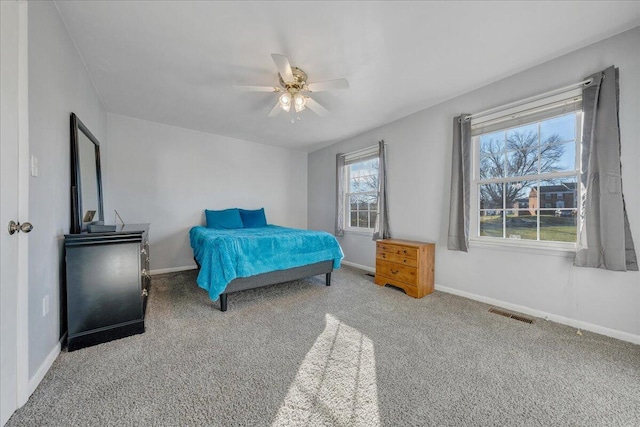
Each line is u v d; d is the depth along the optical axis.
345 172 4.55
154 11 1.65
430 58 2.17
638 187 1.80
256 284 2.58
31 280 1.29
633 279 1.83
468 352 1.70
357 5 1.61
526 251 2.35
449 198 2.95
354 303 2.60
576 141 2.11
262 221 4.37
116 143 3.43
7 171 1.12
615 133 1.84
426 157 3.18
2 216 1.09
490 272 2.60
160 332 1.94
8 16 1.13
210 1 1.57
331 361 1.59
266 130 4.06
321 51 2.07
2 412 1.07
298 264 2.84
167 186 3.83
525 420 1.16
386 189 3.64
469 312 2.38
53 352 1.53
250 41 1.95
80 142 2.08
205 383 1.37
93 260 1.74
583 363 1.58
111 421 1.12
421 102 3.01
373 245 3.98
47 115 1.49
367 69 2.33
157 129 3.74
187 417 1.15
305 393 1.31
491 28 1.81
